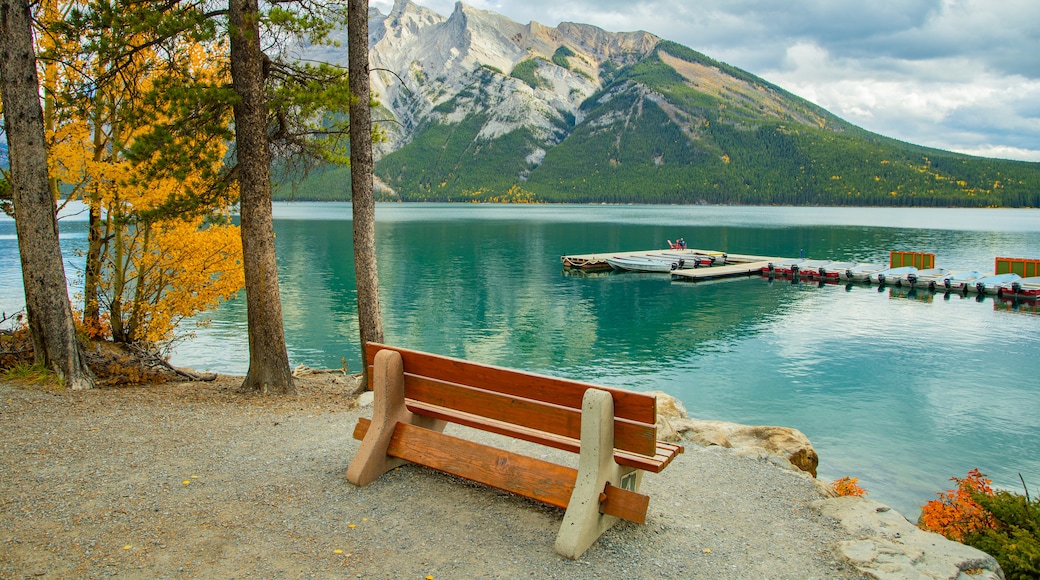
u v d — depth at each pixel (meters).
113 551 3.94
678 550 4.25
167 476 5.28
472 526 4.47
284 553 4.00
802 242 78.56
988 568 4.05
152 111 9.55
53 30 9.12
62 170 11.05
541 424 4.52
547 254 63.53
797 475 5.92
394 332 28.03
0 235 76.25
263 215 9.09
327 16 9.84
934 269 45.38
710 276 47.41
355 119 9.67
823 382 20.42
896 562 4.00
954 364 22.66
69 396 8.01
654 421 4.04
